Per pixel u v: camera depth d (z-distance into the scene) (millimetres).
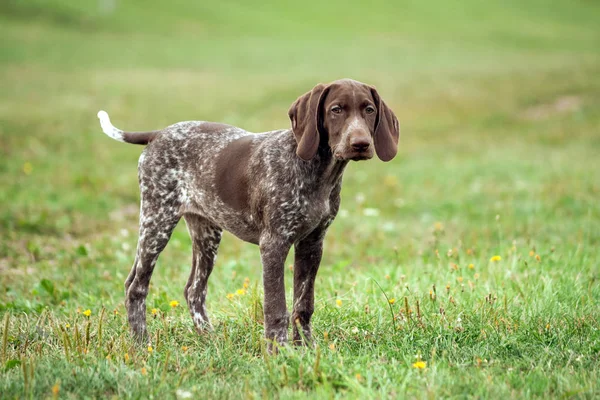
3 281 8836
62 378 5363
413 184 15414
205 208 6734
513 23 59688
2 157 16141
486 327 6422
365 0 63250
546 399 5004
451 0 66625
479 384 5219
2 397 5043
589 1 71375
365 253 10586
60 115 21578
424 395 5000
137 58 35844
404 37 50312
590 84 25641
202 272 7152
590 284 7598
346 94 5871
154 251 6855
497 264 8625
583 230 10750
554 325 6484
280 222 6090
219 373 5711
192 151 6828
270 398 5086
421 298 7215
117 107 23547
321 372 5383
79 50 36531
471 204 13336
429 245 10195
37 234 11164
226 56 38031
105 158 17109
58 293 8250
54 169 15461
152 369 5559
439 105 24734
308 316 6480
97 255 10023
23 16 42938
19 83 27156
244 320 6844
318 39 47750
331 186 6227
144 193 6910
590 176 14711
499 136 21281
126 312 7395
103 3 48969
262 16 54875
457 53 40969
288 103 24938
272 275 6113
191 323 7074
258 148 6363
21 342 6480
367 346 6250
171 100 25109
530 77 27906
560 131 20984
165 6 52844
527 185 14438
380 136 6066
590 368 5688
